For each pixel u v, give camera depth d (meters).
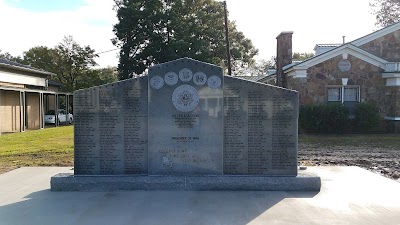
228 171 7.60
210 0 38.22
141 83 7.58
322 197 6.81
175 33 36.41
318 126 19.89
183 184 7.26
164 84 7.50
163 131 7.52
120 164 7.62
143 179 7.29
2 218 5.64
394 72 19.86
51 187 7.27
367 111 19.92
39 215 5.77
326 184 7.86
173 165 7.52
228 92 7.59
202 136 7.52
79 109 7.59
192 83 7.51
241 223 5.39
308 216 5.71
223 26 38.00
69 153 13.95
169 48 34.28
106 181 7.25
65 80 51.59
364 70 20.53
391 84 20.28
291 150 7.57
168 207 6.16
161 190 7.24
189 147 7.52
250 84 7.57
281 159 7.58
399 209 6.06
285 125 7.58
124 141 7.61
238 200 6.59
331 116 19.75
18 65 29.55
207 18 36.78
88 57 51.53
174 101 7.51
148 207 6.17
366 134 20.20
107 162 7.61
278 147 7.58
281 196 6.86
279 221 5.48
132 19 36.00
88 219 5.58
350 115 20.61
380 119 20.73
